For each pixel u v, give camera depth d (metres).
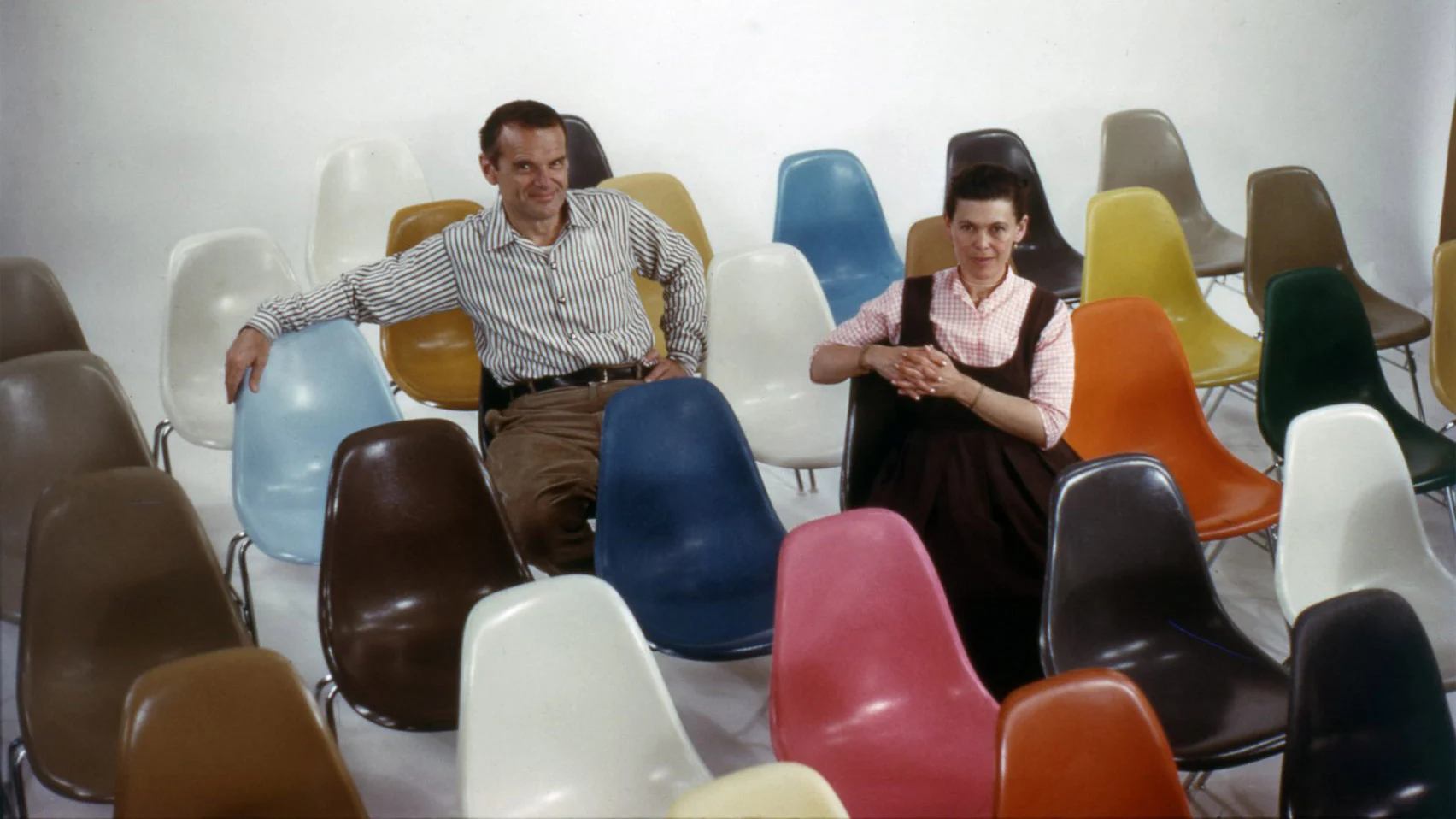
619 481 3.15
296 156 5.10
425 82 5.17
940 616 2.67
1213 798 2.97
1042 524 3.14
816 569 2.60
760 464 4.62
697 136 5.52
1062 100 5.75
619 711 2.46
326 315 3.54
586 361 3.66
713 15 5.38
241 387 3.41
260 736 2.24
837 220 4.98
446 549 2.98
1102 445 3.64
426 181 5.21
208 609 2.84
